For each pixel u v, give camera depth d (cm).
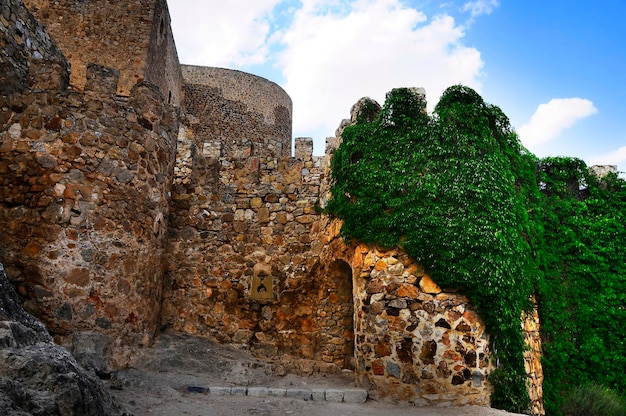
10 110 826
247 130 2927
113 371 718
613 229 1102
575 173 1165
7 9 847
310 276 1098
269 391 773
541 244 1062
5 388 348
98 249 803
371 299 852
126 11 1745
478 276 806
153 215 912
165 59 1984
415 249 830
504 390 781
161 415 583
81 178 813
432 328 802
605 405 914
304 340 1062
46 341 511
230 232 1143
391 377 799
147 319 881
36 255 760
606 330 1034
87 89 894
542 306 1020
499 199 873
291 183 1171
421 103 953
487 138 919
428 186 859
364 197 910
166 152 971
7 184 792
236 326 1077
